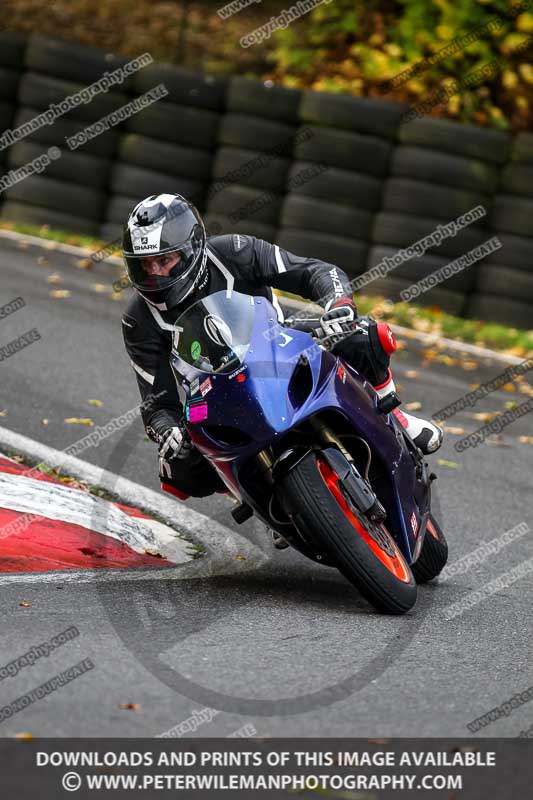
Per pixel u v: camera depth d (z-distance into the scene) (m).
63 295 37.72
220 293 15.50
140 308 16.80
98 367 30.64
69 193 44.97
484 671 13.55
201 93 43.56
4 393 27.12
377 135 41.25
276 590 16.94
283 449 15.25
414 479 16.56
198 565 18.23
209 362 15.04
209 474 16.83
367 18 58.44
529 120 55.41
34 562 17.11
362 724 11.48
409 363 35.91
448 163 40.66
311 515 14.62
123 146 44.59
